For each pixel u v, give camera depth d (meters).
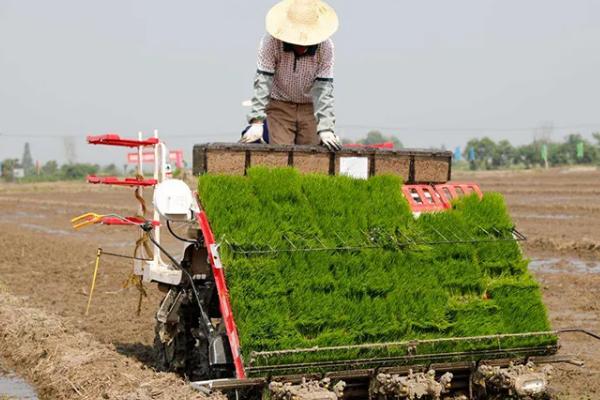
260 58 16.16
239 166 14.56
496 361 13.95
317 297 13.03
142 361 18.66
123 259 38.62
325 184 13.98
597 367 17.77
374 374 13.16
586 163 144.25
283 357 12.55
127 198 91.00
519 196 69.62
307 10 15.88
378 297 13.40
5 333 21.89
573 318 23.14
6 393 17.59
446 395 14.05
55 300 28.09
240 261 12.79
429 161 16.03
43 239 48.47
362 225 13.82
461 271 14.05
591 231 43.47
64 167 178.88
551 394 15.30
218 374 14.29
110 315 25.17
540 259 35.31
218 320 15.28
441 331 13.62
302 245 13.27
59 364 18.09
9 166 173.88
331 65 16.25
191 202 13.74
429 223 14.22
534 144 157.00
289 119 16.73
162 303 16.44
